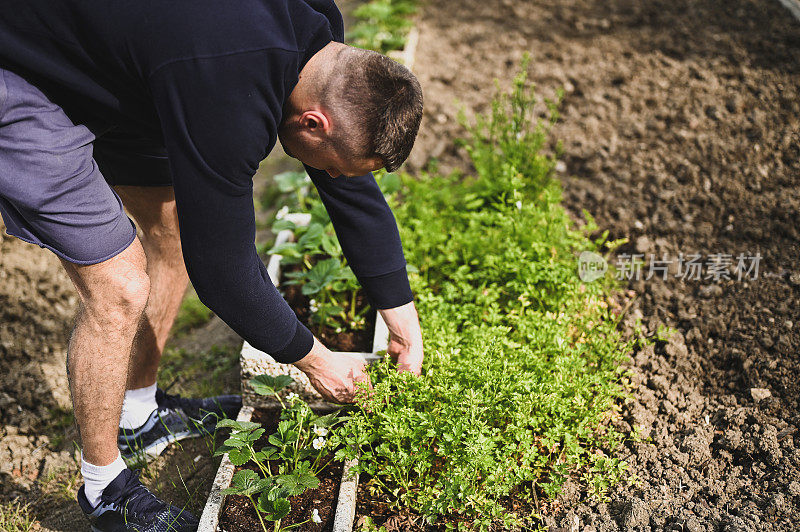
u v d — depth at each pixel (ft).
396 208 12.56
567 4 21.24
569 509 8.26
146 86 6.01
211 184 5.98
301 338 7.38
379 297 8.66
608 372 9.35
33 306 12.46
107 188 6.92
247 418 9.50
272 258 11.58
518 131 13.21
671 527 7.85
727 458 8.73
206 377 11.29
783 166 13.14
